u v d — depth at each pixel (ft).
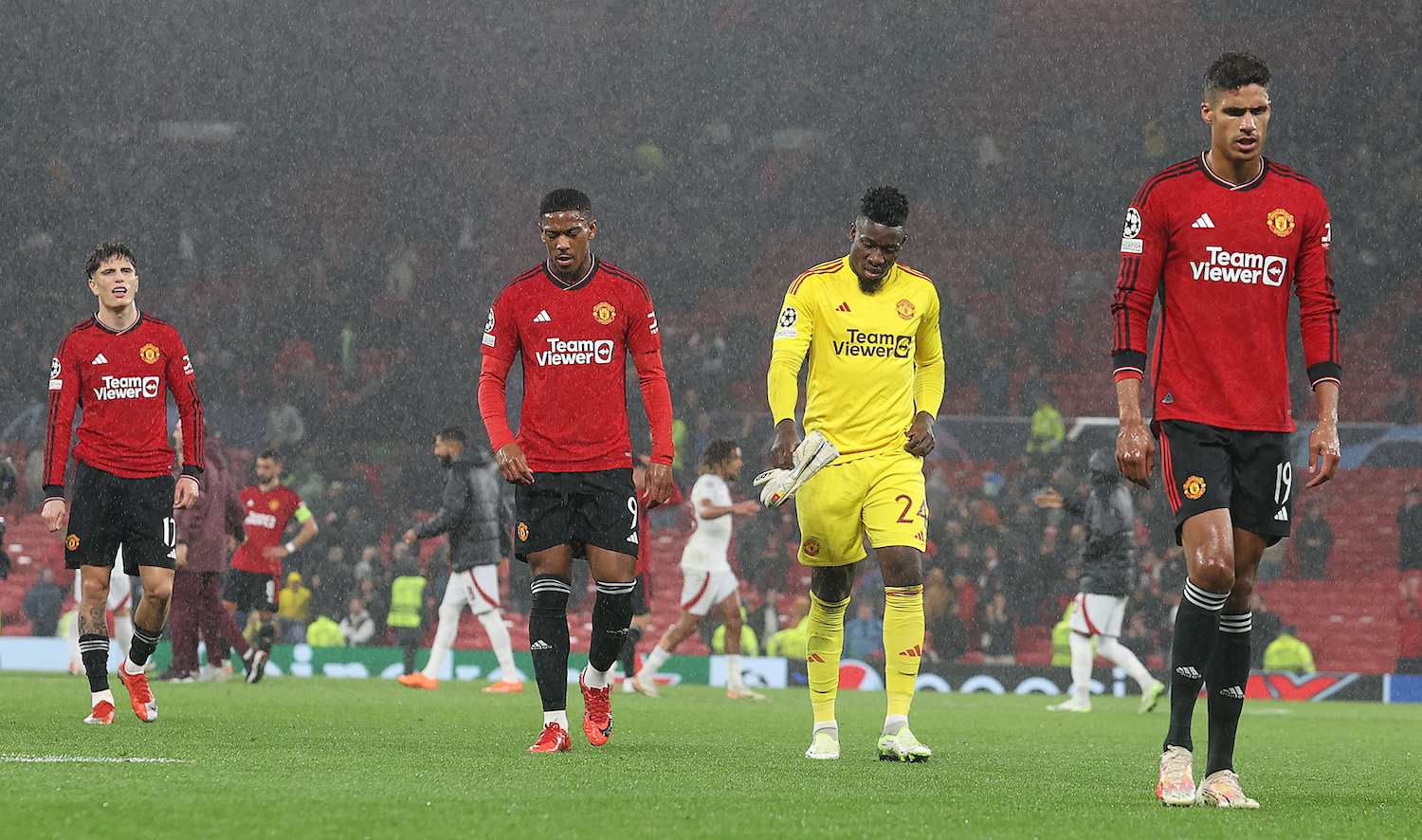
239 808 41.24
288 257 327.88
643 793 47.83
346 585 221.66
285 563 213.25
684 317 332.19
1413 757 79.30
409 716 93.56
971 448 226.17
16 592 236.02
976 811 44.96
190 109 334.03
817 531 65.62
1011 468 224.33
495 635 143.13
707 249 334.85
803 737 82.02
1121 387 49.55
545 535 66.33
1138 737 92.22
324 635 210.79
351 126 334.85
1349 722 122.01
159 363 80.02
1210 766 49.49
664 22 339.77
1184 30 331.57
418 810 41.57
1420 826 43.80
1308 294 49.98
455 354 313.73
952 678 194.80
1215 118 49.52
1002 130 334.85
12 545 239.09
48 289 320.70
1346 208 314.55
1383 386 291.79
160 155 331.57
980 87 336.70
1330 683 191.62
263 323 318.24
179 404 81.20
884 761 64.90
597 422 66.69
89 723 78.79
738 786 51.06
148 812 40.16
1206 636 48.44
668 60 339.57
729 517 141.38
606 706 70.64
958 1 336.90
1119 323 50.03
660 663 141.18
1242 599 49.62
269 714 92.48
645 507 69.51
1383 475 233.96
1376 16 321.93
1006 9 335.47
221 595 146.72
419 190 334.65
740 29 341.00
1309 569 229.66
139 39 331.77
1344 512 234.58
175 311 317.63
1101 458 134.51
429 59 337.52
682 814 42.09
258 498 148.05
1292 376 283.59
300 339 317.63
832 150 337.31
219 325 317.01
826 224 334.85
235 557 147.74
